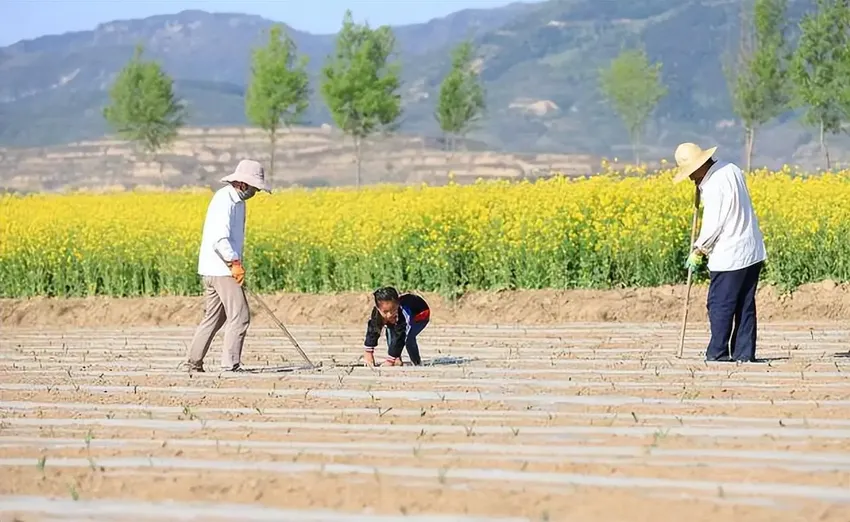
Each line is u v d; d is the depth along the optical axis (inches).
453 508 289.1
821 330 668.7
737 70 2341.3
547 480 311.0
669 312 750.5
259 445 360.8
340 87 2623.0
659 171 919.0
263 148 5964.6
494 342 643.5
